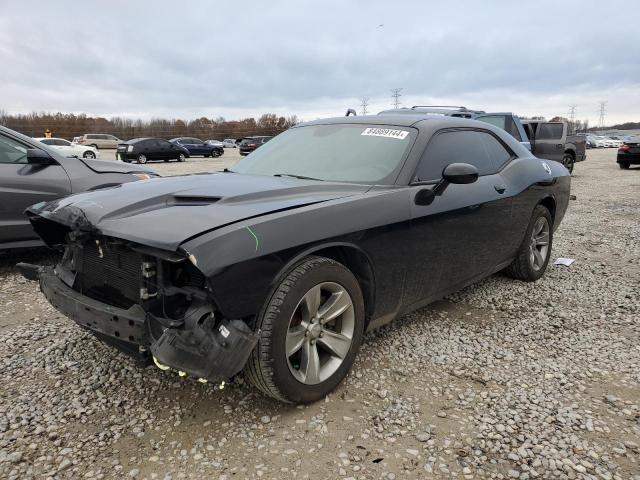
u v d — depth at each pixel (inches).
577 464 92.2
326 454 93.7
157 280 96.7
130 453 93.2
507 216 167.3
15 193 195.9
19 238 199.9
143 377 119.6
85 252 112.0
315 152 147.5
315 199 112.7
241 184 123.0
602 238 286.2
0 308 164.6
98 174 217.9
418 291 134.6
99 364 125.7
